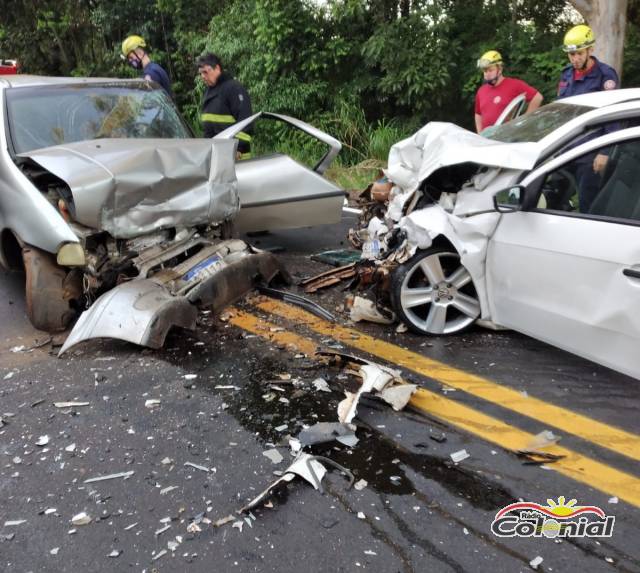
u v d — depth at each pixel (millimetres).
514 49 10367
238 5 12227
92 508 2477
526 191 3537
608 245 3117
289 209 5363
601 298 3160
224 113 6398
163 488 2590
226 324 4281
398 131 11070
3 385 3486
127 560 2207
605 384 3430
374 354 3812
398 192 4578
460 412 3152
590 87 5492
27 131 4594
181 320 3891
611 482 2609
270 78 11633
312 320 4340
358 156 11102
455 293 4016
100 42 14398
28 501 2521
